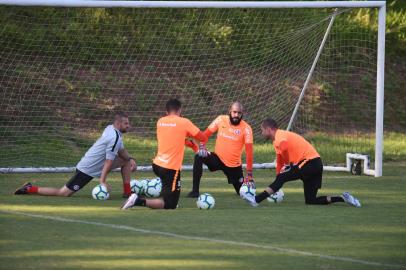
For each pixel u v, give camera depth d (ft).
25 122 164.35
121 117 110.42
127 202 99.66
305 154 106.01
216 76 186.39
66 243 77.36
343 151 177.88
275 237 82.38
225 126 116.88
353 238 82.64
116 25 181.98
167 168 100.94
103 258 70.85
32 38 172.55
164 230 85.40
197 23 189.37
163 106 180.65
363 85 211.61
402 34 242.17
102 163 111.04
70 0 135.85
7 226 86.58
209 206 102.27
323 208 105.09
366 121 207.92
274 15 181.68
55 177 136.77
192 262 69.82
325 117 200.34
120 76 180.45
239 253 73.92
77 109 171.53
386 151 180.65
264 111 181.78
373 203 110.93
